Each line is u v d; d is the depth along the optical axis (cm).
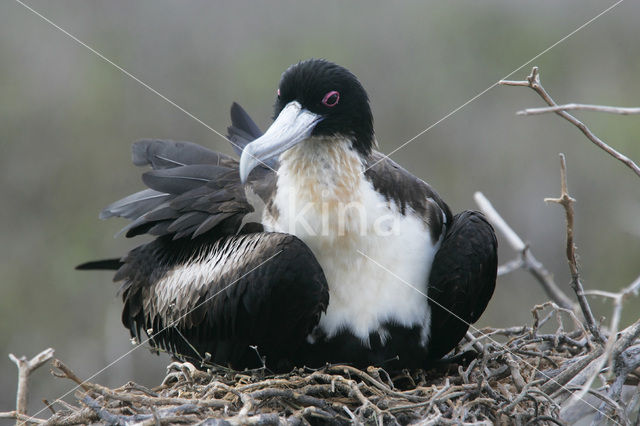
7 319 1534
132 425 662
